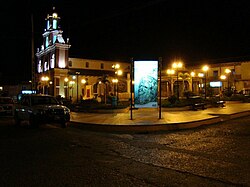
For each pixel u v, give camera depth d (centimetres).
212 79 4591
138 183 562
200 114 1822
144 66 2088
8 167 697
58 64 5341
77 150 902
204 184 548
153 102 2100
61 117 1497
